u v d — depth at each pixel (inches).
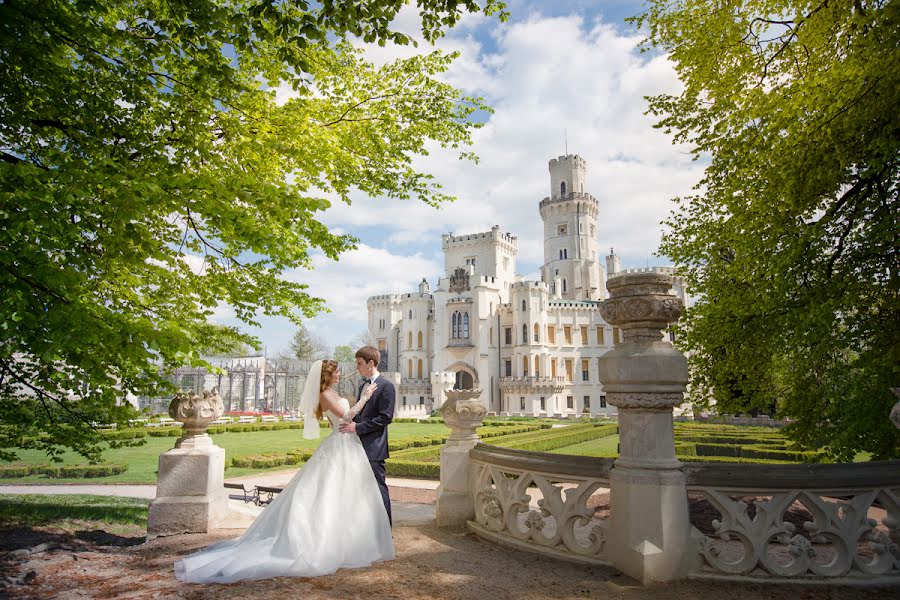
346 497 172.2
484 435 1158.3
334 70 334.0
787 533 153.6
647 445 157.8
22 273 178.5
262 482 625.3
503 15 230.2
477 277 2623.0
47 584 145.1
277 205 213.8
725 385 406.6
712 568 154.1
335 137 338.0
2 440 292.5
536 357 2561.5
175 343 190.5
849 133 299.1
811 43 346.9
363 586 144.6
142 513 353.7
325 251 268.1
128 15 256.7
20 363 264.5
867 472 154.8
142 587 141.0
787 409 381.4
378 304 3080.7
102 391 261.7
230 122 287.4
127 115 260.7
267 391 2573.8
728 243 401.1
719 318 387.9
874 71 273.3
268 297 328.5
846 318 353.1
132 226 191.0
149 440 1096.2
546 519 311.7
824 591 142.9
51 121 246.4
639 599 136.9
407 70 354.9
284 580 147.6
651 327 165.8
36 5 198.4
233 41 220.4
